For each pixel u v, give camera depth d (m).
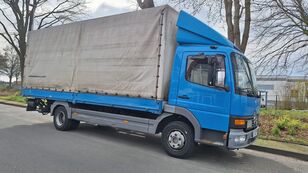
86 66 8.63
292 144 8.97
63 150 6.89
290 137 9.93
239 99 6.11
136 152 7.14
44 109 10.48
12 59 52.38
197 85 6.48
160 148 7.74
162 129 7.24
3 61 52.28
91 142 7.98
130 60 7.52
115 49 7.90
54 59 9.74
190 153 6.63
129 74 7.49
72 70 9.06
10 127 9.84
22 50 29.75
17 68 52.22
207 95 6.34
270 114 14.38
